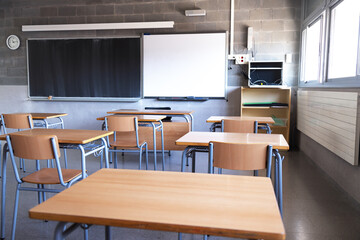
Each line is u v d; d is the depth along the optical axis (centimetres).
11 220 257
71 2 627
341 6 384
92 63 635
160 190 120
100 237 229
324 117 370
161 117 411
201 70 598
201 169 422
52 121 659
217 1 582
